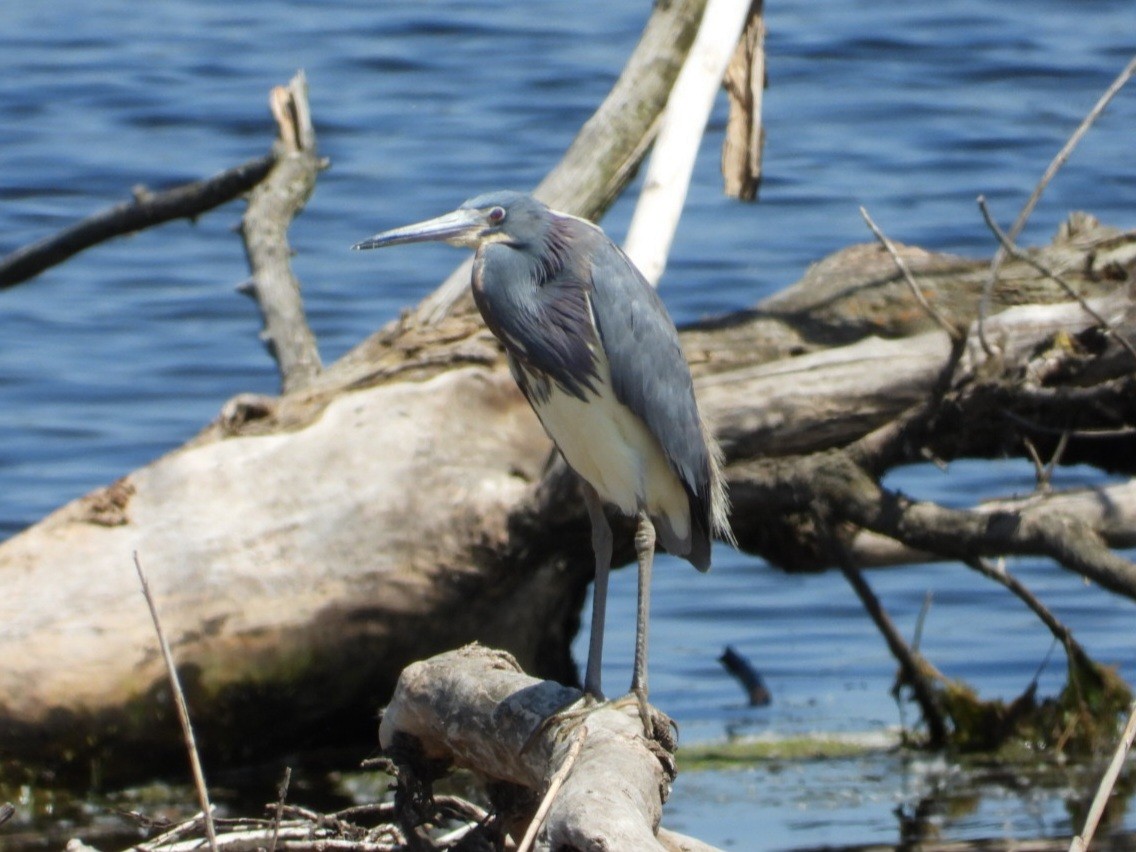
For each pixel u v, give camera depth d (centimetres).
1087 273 1344
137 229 1545
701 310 2075
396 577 1235
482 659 834
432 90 2836
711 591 1631
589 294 917
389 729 851
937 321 1168
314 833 827
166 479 1243
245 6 3294
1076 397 1158
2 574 1212
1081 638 1512
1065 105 2745
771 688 1418
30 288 2273
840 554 1266
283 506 1236
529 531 1229
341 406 1272
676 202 1278
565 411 934
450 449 1258
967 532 1207
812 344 1315
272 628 1217
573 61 2952
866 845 1084
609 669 1445
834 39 3038
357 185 2472
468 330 1310
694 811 1154
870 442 1231
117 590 1204
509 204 934
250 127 2688
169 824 848
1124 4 3200
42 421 1906
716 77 1308
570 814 605
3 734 1184
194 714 1217
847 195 2423
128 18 3225
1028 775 1230
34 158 2562
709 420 1226
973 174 2486
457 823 1074
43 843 1112
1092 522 1227
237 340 2127
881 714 1364
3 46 3047
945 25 3111
